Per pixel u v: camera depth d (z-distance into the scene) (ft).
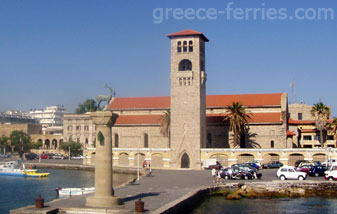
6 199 238.68
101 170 163.12
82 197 184.55
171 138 377.50
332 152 350.84
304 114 499.92
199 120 371.56
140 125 437.58
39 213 145.59
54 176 363.76
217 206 199.31
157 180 266.36
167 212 151.43
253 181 253.85
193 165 369.50
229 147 406.41
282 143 398.83
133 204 165.17
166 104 456.86
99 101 169.37
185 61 384.68
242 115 390.01
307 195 233.35
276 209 192.95
